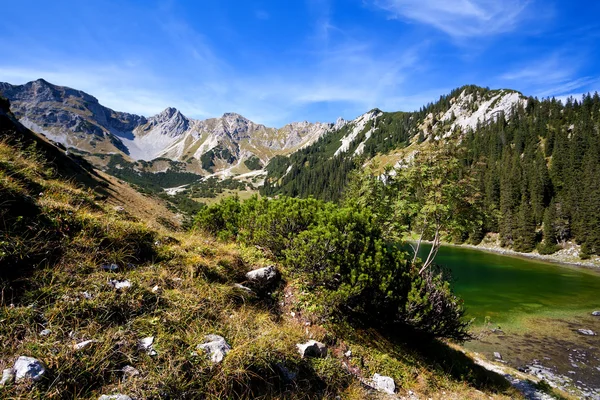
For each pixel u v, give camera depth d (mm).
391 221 16891
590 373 18406
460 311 12133
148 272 5746
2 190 5133
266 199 13367
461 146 15359
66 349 3521
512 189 96438
